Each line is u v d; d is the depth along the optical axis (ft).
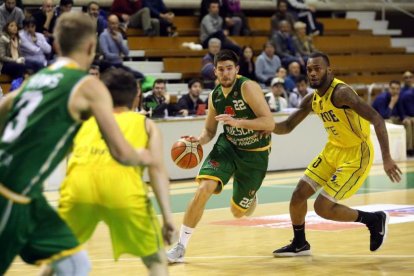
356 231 30.50
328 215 25.11
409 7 85.87
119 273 23.26
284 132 26.11
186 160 25.52
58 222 14.34
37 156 13.73
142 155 14.89
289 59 65.46
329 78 24.62
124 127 17.06
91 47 14.56
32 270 24.12
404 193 43.50
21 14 55.72
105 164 16.76
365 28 82.43
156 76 63.52
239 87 25.16
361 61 76.38
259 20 74.33
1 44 52.60
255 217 35.58
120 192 16.63
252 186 26.22
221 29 66.59
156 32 65.72
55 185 48.65
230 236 30.27
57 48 14.53
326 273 22.81
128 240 16.81
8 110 14.53
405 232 29.99
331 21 79.20
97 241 29.68
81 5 65.62
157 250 16.79
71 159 17.16
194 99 54.34
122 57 59.82
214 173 25.38
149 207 16.89
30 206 13.97
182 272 23.31
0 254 13.97
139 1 65.16
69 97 13.84
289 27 68.44
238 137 25.55
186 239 24.98
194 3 73.15
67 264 14.32
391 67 78.02
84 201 16.83
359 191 44.70
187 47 66.28
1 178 13.69
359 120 24.49
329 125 24.95
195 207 25.02
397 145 61.67
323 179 25.50
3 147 13.79
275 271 23.27
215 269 23.73
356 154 24.89
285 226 32.55
